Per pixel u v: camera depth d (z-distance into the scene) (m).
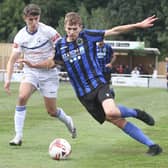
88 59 17.80
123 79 87.25
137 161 17.27
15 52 19.83
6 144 20.56
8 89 19.62
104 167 16.31
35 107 37.91
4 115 31.97
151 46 129.25
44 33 19.75
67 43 17.98
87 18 126.88
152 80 86.44
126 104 42.75
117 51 100.38
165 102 45.47
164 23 128.75
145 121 18.53
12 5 136.25
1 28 134.62
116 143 21.17
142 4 130.00
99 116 18.12
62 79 89.31
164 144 21.02
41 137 22.66
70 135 23.41
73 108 37.75
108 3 134.25
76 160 17.42
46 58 20.02
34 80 20.11
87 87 17.83
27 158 17.69
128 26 17.45
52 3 138.12
